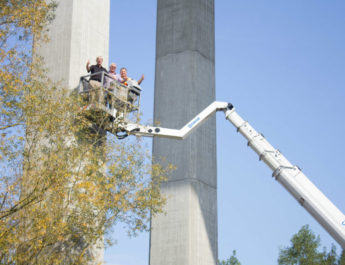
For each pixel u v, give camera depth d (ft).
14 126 53.21
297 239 121.90
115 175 56.54
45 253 53.01
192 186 76.95
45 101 54.44
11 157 51.52
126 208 55.52
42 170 51.98
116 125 61.57
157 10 87.35
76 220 54.13
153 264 76.23
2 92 53.06
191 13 84.53
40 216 50.80
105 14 71.20
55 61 66.18
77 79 65.51
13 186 50.60
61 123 55.72
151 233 77.61
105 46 70.33
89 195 53.98
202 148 79.77
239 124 67.41
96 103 59.06
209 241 77.20
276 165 64.23
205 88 82.89
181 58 82.99
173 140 79.66
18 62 55.26
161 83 83.35
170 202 77.20
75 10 67.51
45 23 64.49
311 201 61.72
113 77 61.87
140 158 58.95
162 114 81.76
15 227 50.44
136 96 64.90
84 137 59.16
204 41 85.05
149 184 58.70
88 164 55.47
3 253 49.44
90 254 59.31
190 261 74.18
